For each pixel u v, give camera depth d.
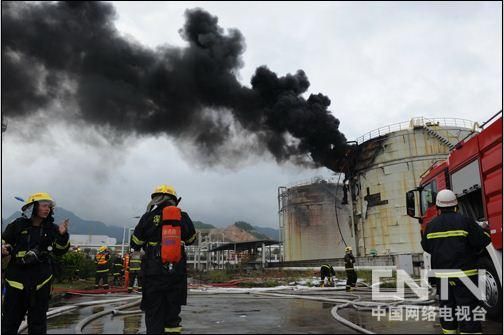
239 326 5.48
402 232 30.27
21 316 4.29
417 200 9.54
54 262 4.56
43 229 4.37
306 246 42.38
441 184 7.79
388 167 31.83
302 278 21.75
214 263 53.41
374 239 31.95
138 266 13.03
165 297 4.39
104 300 9.30
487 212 5.60
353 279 12.59
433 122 31.50
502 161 5.21
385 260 25.88
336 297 9.81
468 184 6.36
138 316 6.62
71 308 7.50
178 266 4.34
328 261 32.47
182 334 4.80
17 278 4.21
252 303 8.80
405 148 31.30
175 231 4.26
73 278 19.28
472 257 4.49
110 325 5.66
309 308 7.71
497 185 5.32
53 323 5.84
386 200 31.52
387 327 5.30
